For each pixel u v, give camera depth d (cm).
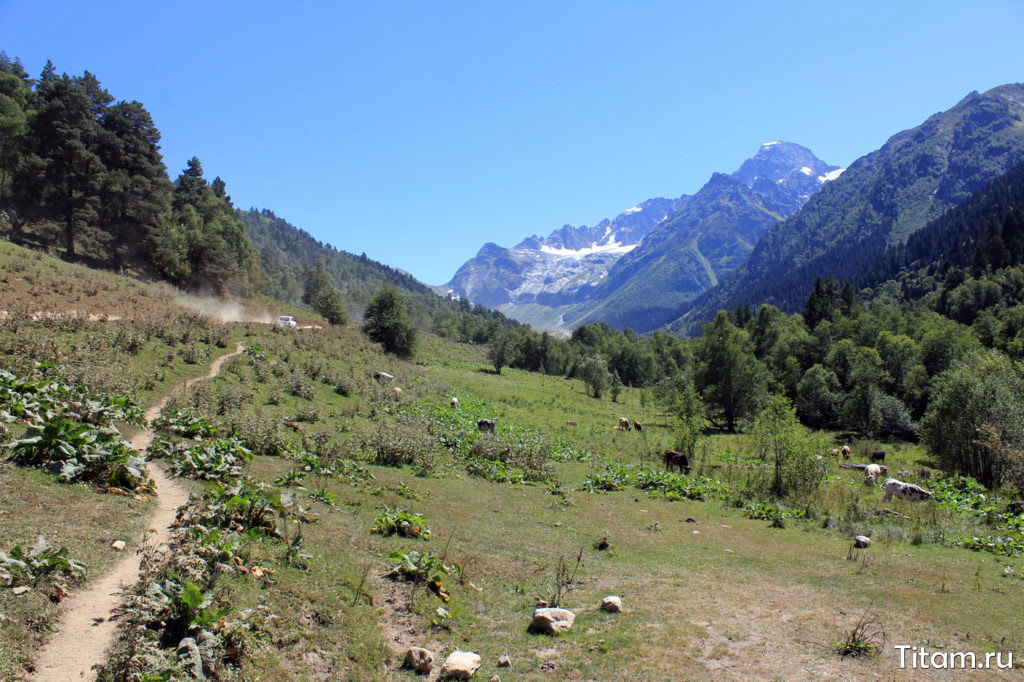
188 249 8069
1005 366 3781
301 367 3988
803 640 981
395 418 3494
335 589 993
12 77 8200
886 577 1416
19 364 1962
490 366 10762
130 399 2053
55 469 1116
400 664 837
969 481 2853
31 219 6688
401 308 7994
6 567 727
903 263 18675
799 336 8944
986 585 1349
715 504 2508
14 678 585
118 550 906
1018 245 12562
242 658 720
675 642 957
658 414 6756
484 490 2228
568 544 1595
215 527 1041
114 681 606
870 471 3403
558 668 863
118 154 7331
